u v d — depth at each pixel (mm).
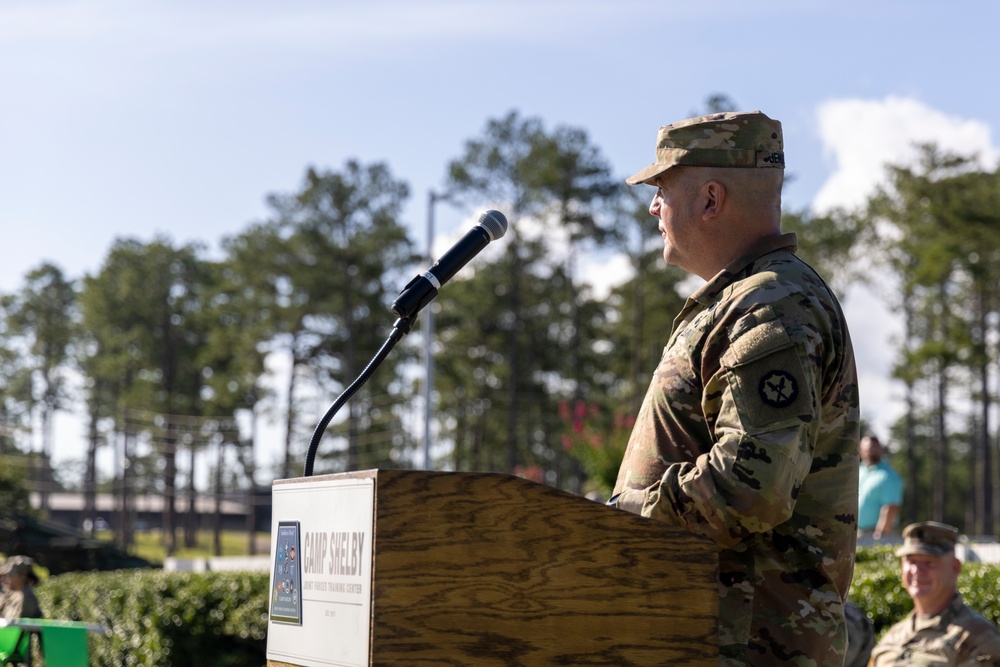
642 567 4926
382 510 4656
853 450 5750
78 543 48594
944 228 110312
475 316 131875
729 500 5137
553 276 124812
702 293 5785
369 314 132250
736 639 5523
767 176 5957
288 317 132500
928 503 167625
